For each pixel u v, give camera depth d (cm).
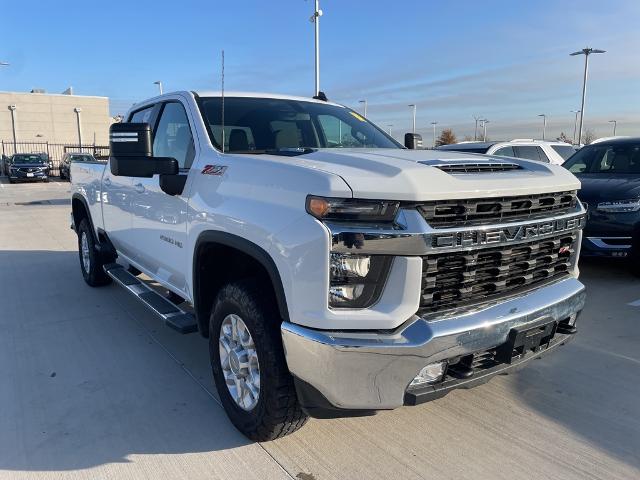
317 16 1728
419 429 319
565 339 312
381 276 240
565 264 325
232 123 375
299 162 277
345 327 238
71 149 4125
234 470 279
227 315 306
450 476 273
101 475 276
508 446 300
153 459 289
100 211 562
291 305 248
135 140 332
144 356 430
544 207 295
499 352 269
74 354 434
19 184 2995
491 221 262
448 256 250
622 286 623
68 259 824
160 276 420
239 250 290
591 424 324
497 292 277
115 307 560
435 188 243
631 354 429
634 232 613
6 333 482
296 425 287
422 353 239
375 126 468
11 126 4400
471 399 357
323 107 446
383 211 237
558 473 275
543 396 361
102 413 338
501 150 1050
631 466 281
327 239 234
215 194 314
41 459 289
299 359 249
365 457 290
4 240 1009
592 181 674
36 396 361
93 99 4719
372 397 243
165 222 386
